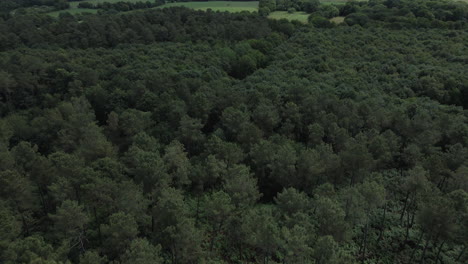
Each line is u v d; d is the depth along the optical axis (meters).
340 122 81.88
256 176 74.19
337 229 50.81
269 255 58.03
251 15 185.38
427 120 77.44
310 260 52.47
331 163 68.06
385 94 98.88
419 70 111.88
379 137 72.06
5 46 146.00
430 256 58.44
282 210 57.34
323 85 101.25
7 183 55.16
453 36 140.62
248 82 110.50
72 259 55.16
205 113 91.75
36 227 64.19
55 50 144.75
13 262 41.91
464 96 97.88
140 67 122.25
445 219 49.31
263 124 85.06
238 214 57.56
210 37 160.00
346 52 134.88
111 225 49.59
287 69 124.44
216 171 67.88
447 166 66.25
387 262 58.03
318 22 172.25
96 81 116.50
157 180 61.44
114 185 55.81
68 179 59.53
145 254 44.09
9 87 115.25
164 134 86.25
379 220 65.75
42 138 93.25
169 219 51.97
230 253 59.25
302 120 88.50
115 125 87.25
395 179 71.38
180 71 116.56
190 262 53.25
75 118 83.50
